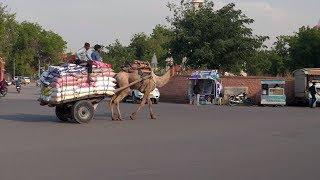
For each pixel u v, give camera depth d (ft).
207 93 130.93
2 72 148.05
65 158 34.73
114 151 38.14
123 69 69.00
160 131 52.95
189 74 144.87
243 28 153.28
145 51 272.31
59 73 61.82
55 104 62.08
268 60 188.85
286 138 47.44
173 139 45.88
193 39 149.59
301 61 183.42
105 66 65.16
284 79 134.72
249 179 28.32
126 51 229.04
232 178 28.53
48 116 73.51
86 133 50.57
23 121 64.69
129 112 84.58
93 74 63.98
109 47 228.22
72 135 48.65
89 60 63.93
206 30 151.64
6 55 232.94
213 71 131.13
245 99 130.62
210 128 56.59
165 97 148.97
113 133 50.72
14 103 110.52
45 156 35.55
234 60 152.35
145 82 69.36
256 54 156.46
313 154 37.55
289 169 31.37
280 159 35.14
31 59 426.10
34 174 29.07
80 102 62.28
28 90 224.53
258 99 133.08
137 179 28.07
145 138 46.50
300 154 37.50
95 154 36.60
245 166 32.27
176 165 32.37
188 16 153.28
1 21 214.90
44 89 63.46
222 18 151.53
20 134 49.24
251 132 52.60
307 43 181.37
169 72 72.74
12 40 233.55
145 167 31.60
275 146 41.81
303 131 54.24
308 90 123.13
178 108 102.12
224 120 68.69
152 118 70.59
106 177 28.48
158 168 31.30
